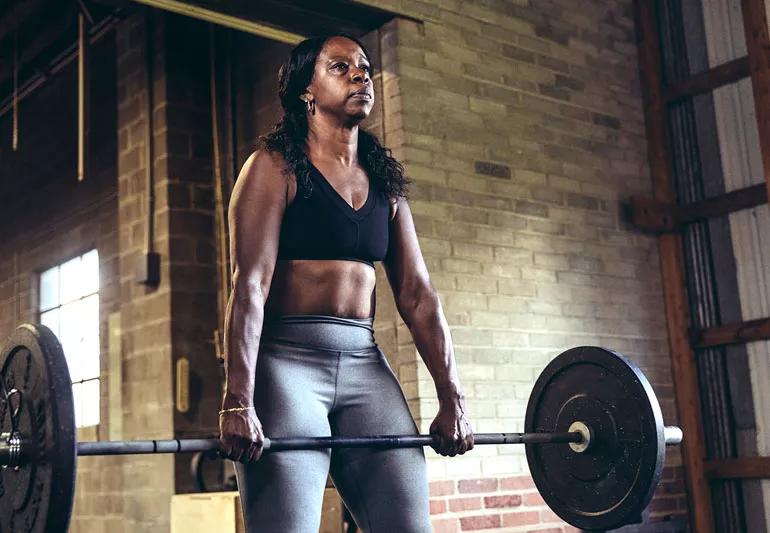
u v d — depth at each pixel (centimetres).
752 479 526
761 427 524
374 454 207
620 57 571
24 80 774
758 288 529
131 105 596
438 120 471
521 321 483
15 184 816
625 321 534
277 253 203
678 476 541
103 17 640
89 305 696
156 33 582
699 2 566
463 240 468
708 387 547
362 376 209
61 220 727
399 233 226
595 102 549
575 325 507
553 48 533
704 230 554
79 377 698
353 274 208
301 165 204
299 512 192
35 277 772
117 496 579
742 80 542
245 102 567
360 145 221
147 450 191
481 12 502
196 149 571
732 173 545
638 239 553
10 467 191
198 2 437
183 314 549
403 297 226
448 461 438
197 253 560
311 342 202
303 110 215
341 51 211
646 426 247
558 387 269
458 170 473
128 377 575
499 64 504
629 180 558
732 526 532
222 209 564
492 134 493
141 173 580
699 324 553
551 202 512
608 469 255
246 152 562
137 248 577
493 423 458
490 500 447
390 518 204
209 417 546
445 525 429
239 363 190
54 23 671
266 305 204
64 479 176
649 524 507
